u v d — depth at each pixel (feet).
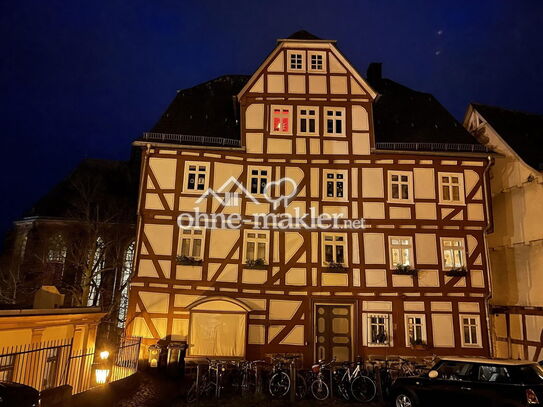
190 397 36.55
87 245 70.03
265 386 42.63
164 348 48.93
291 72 59.62
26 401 21.33
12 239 79.25
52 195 81.20
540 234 57.88
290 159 56.85
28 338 35.73
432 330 52.42
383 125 63.62
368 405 35.88
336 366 41.22
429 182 56.80
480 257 55.01
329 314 53.42
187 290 52.29
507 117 72.23
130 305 51.44
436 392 30.07
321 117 58.29
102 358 41.24
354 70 59.62
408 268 53.52
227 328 50.60
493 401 26.84
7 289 69.10
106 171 89.40
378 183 56.49
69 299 71.72
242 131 57.21
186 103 62.90
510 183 64.08
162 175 55.01
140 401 35.37
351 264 54.03
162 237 53.47
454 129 62.95
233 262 53.52
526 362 28.09
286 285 53.16
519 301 60.80
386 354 51.49
